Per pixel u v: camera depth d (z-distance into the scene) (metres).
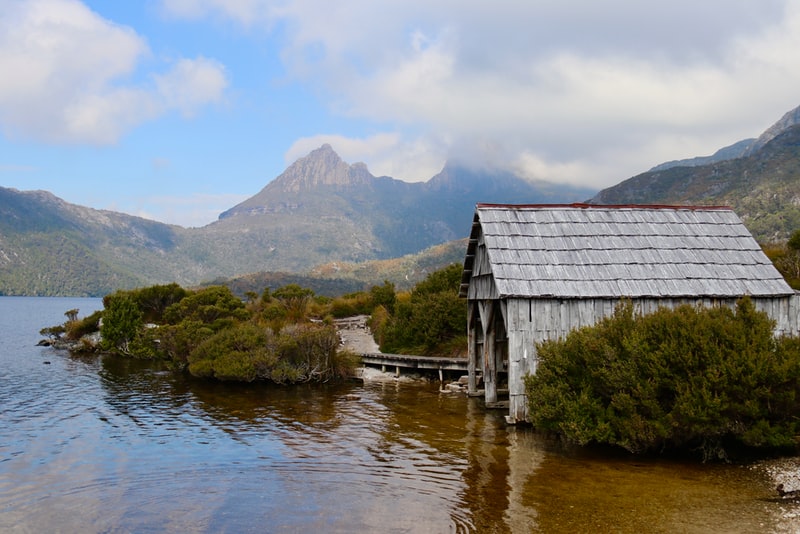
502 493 13.27
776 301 19.62
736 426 14.94
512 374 19.20
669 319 15.81
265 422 21.23
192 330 35.31
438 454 16.70
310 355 31.33
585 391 16.14
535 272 19.17
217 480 14.56
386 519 11.87
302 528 11.46
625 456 16.20
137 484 14.30
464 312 35.97
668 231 21.22
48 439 18.83
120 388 29.00
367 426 20.50
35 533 11.37
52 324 90.38
